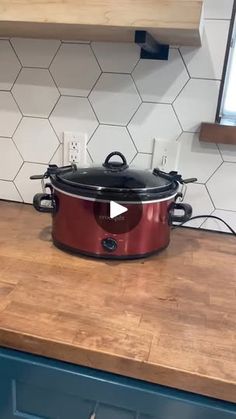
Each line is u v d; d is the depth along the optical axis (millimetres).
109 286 719
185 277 778
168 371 520
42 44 997
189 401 538
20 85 1050
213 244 960
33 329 574
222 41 898
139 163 1041
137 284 735
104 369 550
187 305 675
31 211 1102
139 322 611
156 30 722
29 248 854
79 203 772
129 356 531
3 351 599
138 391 551
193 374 511
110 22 693
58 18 708
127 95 992
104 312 632
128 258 817
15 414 639
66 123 1056
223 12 876
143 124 1007
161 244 854
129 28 716
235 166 983
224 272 813
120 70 975
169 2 664
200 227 1053
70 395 597
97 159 1064
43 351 566
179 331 596
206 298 704
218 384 507
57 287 700
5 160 1134
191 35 768
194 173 1015
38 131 1082
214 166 996
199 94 951
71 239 817
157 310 651
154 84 967
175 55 931
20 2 708
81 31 810
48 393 608
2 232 936
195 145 989
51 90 1034
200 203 1032
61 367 575
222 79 929
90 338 562
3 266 765
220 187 1009
